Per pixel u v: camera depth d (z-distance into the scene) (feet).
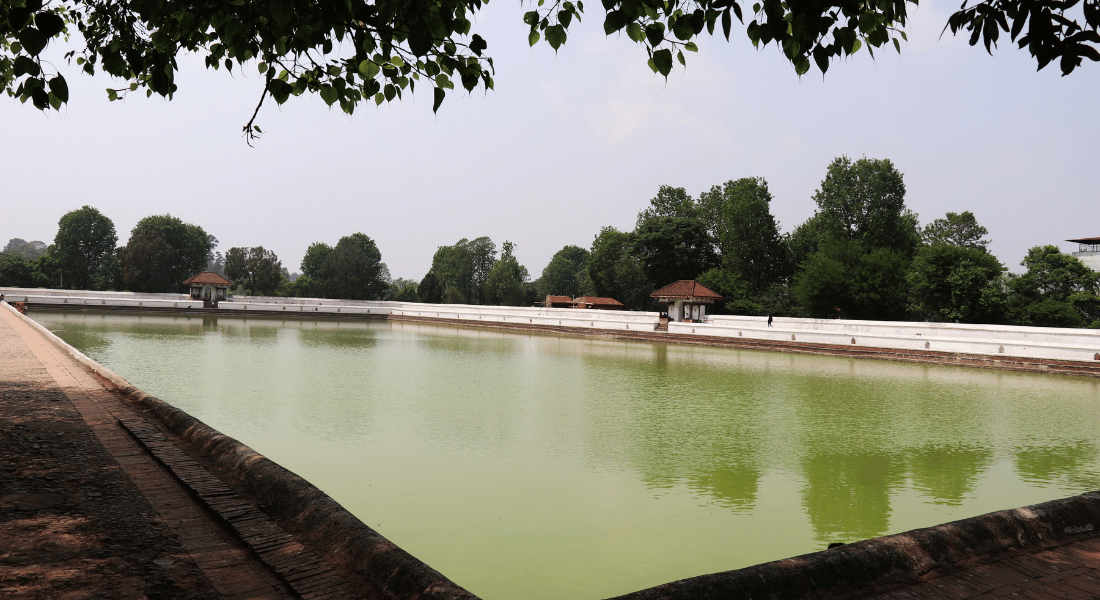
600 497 33.68
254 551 13.28
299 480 16.61
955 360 107.96
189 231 312.71
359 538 12.98
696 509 32.09
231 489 17.33
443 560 24.97
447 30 18.28
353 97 23.18
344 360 101.71
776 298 192.75
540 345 146.82
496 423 53.11
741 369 100.12
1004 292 154.20
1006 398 72.02
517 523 29.40
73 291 236.43
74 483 18.22
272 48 20.99
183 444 22.41
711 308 201.36
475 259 332.60
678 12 17.60
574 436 48.78
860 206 201.46
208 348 112.47
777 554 26.00
